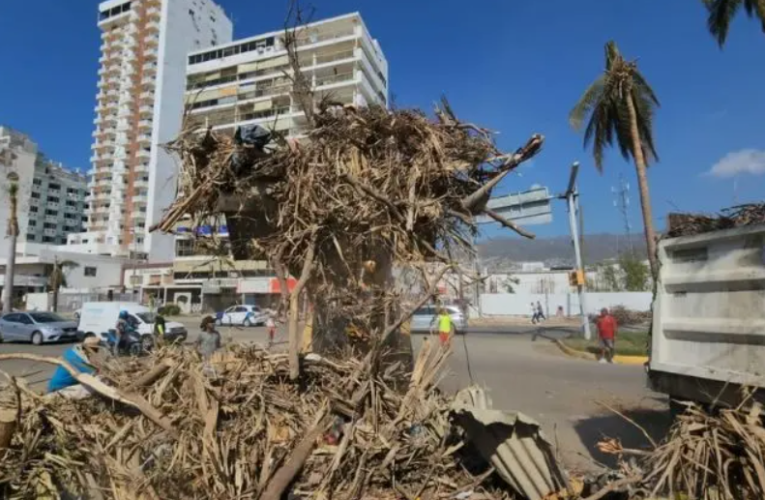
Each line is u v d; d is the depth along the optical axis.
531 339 23.33
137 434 4.03
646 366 5.21
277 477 3.69
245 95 63.50
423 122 5.37
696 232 4.83
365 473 4.00
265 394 4.74
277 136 5.52
